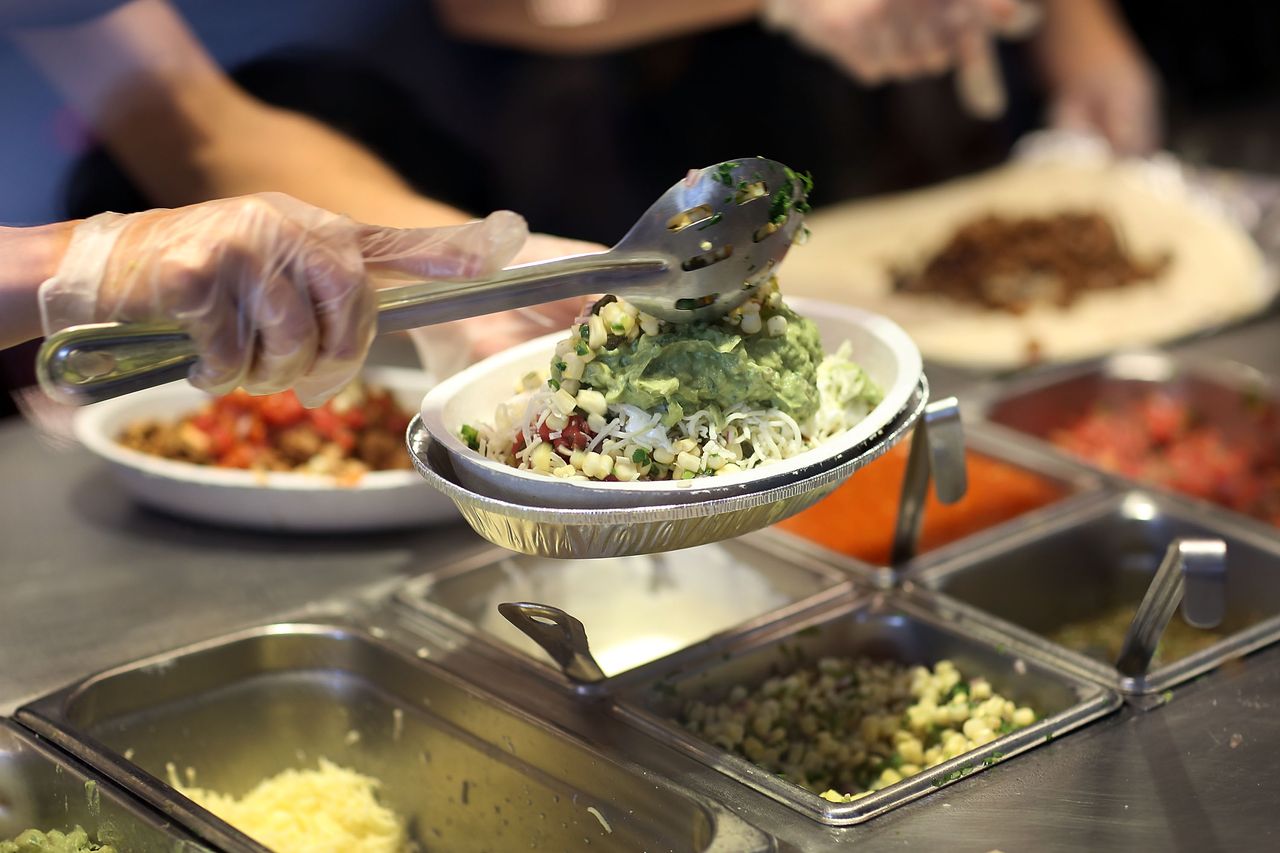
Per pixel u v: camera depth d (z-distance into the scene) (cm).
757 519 111
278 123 218
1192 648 160
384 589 156
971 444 187
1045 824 111
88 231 110
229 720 143
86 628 148
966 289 252
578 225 306
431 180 291
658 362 114
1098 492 172
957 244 260
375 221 186
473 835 135
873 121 329
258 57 261
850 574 154
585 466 111
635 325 115
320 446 175
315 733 145
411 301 107
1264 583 155
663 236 111
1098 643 163
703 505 105
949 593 154
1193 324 231
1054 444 202
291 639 145
